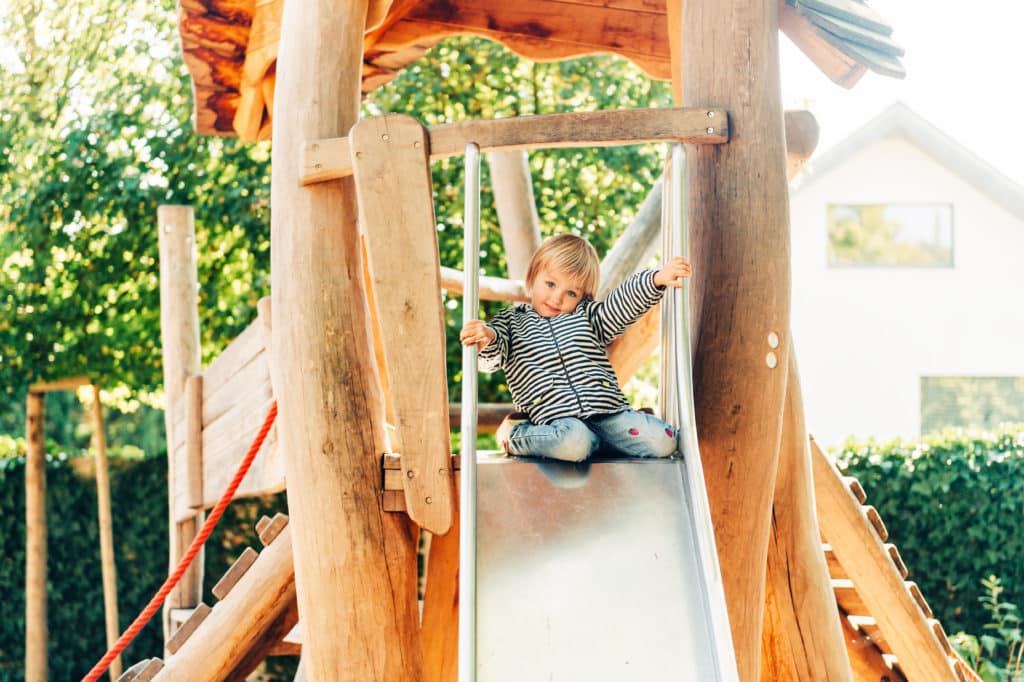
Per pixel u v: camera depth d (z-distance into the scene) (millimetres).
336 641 3707
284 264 3928
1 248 10781
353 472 3783
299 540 3807
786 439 4605
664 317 4000
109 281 10781
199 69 5699
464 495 3256
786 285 3936
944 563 10461
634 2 6105
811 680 4594
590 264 3951
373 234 3695
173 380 7996
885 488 10539
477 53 10898
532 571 3209
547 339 3846
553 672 2998
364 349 3920
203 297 11078
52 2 11359
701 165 3959
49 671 10836
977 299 16938
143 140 10961
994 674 8688
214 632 4668
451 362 10703
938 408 17094
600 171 11117
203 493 7180
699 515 3301
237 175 10922
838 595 5488
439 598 4180
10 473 10930
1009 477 10367
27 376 10609
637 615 3115
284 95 4059
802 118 4559
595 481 3453
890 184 17094
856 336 16906
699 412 3877
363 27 4137
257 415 5551
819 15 4219
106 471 10617
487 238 10930
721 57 3971
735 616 3877
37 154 10953
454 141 3711
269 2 5020
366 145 3719
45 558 10609
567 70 11094
